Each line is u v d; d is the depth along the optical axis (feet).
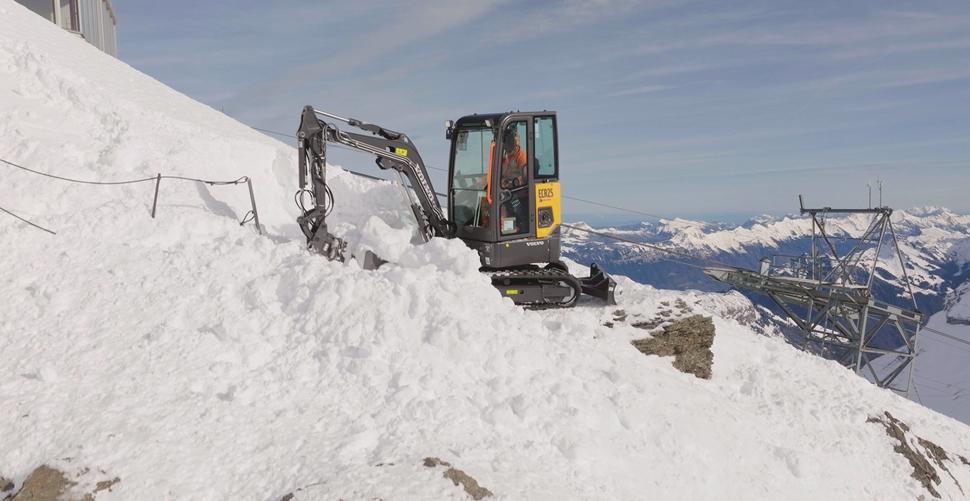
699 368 40.01
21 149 34.60
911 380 96.58
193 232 33.12
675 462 28.09
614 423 28.14
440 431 23.94
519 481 22.27
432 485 20.42
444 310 28.78
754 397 39.45
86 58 66.44
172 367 24.86
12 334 25.84
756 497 29.09
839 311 99.35
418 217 39.27
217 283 29.37
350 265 34.83
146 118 43.24
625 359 35.19
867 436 38.14
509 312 31.60
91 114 40.68
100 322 26.73
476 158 38.81
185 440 21.95
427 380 25.94
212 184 39.04
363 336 27.09
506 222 38.14
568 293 40.06
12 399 22.75
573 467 24.81
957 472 41.83
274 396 24.43
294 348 26.66
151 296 28.25
